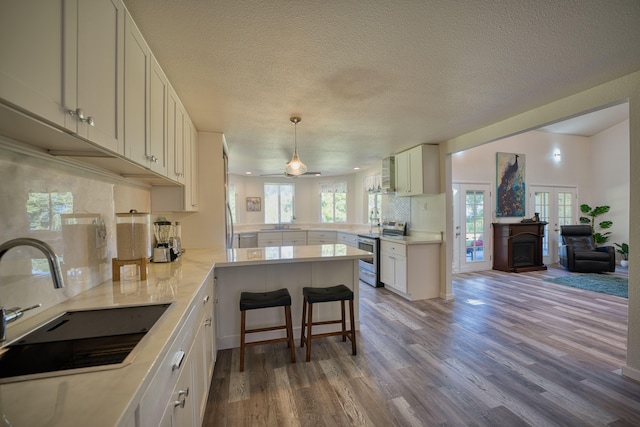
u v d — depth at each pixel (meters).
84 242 1.44
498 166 6.26
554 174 6.83
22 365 0.93
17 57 0.64
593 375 2.19
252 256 2.60
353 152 4.48
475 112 2.71
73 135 0.88
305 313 2.70
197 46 1.60
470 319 3.36
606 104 2.15
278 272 2.79
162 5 1.27
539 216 6.64
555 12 1.37
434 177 4.08
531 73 1.98
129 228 1.65
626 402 1.88
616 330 3.04
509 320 3.33
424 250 4.15
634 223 2.08
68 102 0.82
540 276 5.54
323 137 3.57
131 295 1.40
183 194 2.52
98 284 1.57
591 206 7.12
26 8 0.67
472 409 1.83
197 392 1.48
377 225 6.04
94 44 0.96
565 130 6.78
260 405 1.88
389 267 4.53
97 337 1.03
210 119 2.80
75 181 1.35
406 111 2.68
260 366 2.35
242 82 2.04
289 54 1.70
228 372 2.27
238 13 1.34
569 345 2.70
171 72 1.88
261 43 1.59
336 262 2.96
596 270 5.74
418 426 1.68
